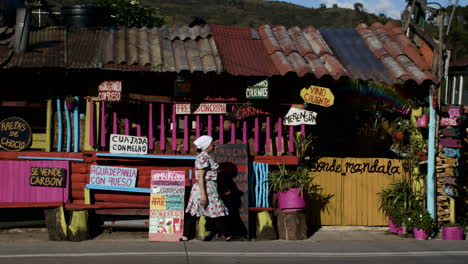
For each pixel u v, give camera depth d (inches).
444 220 366.3
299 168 340.8
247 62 345.1
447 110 365.1
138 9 645.3
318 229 363.6
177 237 319.0
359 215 366.0
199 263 257.1
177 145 342.0
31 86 334.6
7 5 377.4
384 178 367.6
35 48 336.5
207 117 349.4
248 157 338.6
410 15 393.4
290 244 314.5
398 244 320.2
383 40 390.0
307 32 392.2
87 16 390.0
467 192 382.3
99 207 327.6
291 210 332.8
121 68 320.5
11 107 336.8
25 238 321.1
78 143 333.1
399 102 371.6
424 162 359.9
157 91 339.9
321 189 363.9
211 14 2342.5
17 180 327.6
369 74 350.0
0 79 332.2
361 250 298.2
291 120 341.4
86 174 331.9
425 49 382.9
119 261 258.2
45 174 328.8
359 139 392.5
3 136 331.3
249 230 334.3
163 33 367.6
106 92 321.4
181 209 320.5
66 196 329.7
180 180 322.7
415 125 368.5
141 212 331.6
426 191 360.2
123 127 339.3
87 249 287.9
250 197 338.0
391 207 354.3
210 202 306.0
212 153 330.6
